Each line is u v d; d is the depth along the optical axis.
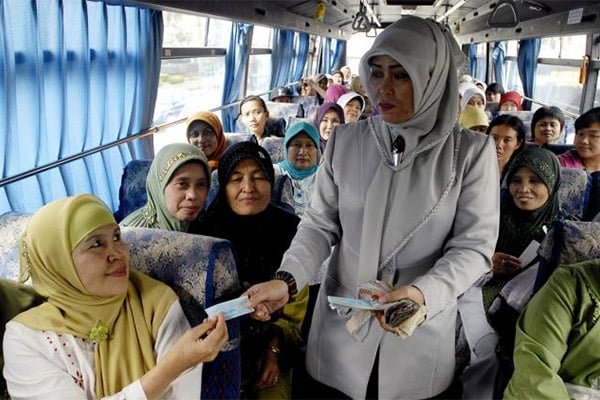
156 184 2.07
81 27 2.75
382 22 9.12
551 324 1.40
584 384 1.40
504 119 2.79
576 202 2.54
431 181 1.19
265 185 2.11
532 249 2.08
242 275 2.09
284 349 1.87
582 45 4.78
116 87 3.22
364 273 1.24
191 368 1.19
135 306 1.36
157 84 3.69
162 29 3.65
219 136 3.46
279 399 1.74
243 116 4.35
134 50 3.37
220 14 3.45
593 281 1.41
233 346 1.42
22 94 2.36
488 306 2.03
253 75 7.18
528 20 4.58
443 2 5.56
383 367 1.26
